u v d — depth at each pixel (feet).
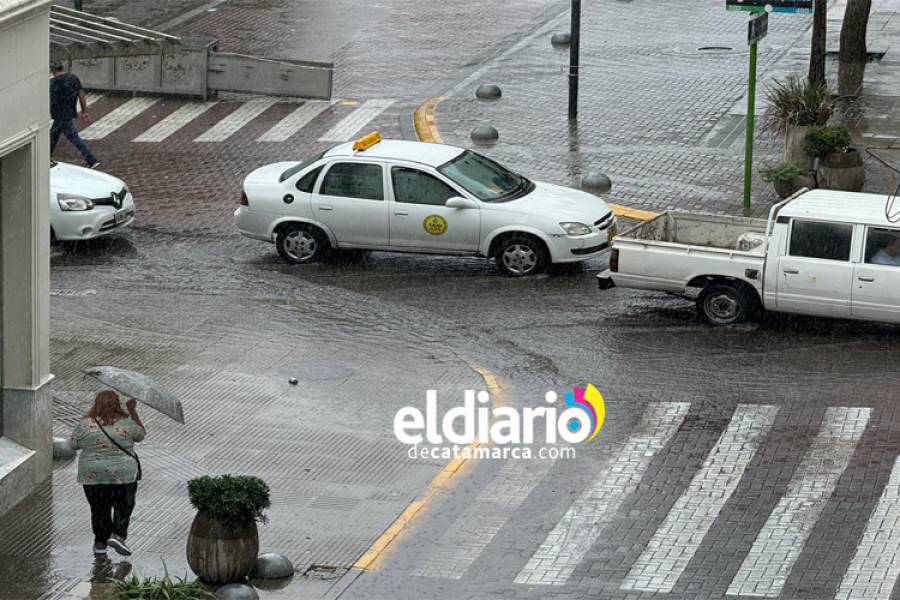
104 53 290.56
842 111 269.03
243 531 124.06
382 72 304.09
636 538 134.82
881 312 178.19
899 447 151.74
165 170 251.39
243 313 190.60
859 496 141.79
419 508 140.26
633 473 147.33
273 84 289.53
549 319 188.75
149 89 293.02
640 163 247.70
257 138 266.57
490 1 359.87
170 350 177.27
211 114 281.13
